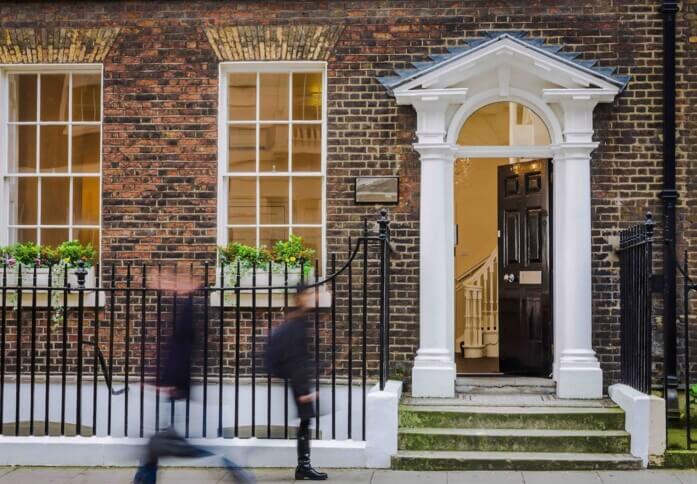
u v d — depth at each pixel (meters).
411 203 9.80
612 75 9.70
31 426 8.66
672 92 9.57
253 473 8.17
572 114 9.53
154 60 10.07
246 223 10.17
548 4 9.80
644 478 7.88
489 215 12.91
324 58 9.93
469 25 9.84
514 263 10.59
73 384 9.92
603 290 9.65
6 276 9.50
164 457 7.08
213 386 9.59
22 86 10.43
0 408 8.66
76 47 10.15
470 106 9.74
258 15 10.01
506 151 9.77
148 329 9.95
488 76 9.67
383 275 8.52
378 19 9.91
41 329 10.02
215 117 10.02
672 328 9.23
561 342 9.61
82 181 10.33
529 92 9.70
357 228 9.85
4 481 7.96
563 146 9.52
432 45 9.87
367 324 9.79
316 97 10.19
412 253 9.77
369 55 9.91
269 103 10.23
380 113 9.87
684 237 9.60
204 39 10.05
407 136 9.84
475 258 12.98
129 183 10.05
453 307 9.79
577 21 9.77
